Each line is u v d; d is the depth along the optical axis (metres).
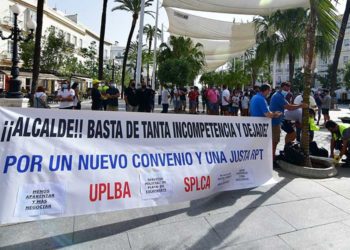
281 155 6.41
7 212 3.05
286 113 7.70
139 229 3.42
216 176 4.41
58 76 35.53
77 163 3.44
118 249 3.01
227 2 16.20
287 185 5.08
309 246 3.21
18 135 3.26
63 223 3.49
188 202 4.25
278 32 22.53
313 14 5.99
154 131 3.99
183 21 25.08
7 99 11.90
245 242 3.25
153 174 3.85
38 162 3.27
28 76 31.78
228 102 16.56
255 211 4.02
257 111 5.34
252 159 4.96
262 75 56.16
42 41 34.72
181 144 4.18
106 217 3.69
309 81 6.02
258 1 15.95
